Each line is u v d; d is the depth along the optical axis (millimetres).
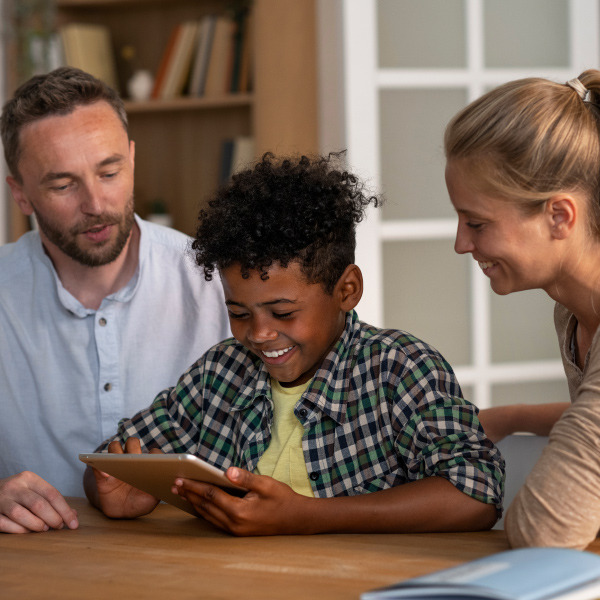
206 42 3115
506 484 1323
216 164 3324
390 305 2641
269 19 2898
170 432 1384
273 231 1154
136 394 1714
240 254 1157
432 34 2637
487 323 2686
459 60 2660
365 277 2576
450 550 979
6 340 1705
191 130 3342
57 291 1682
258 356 1328
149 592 824
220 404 1358
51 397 1696
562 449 939
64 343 1692
